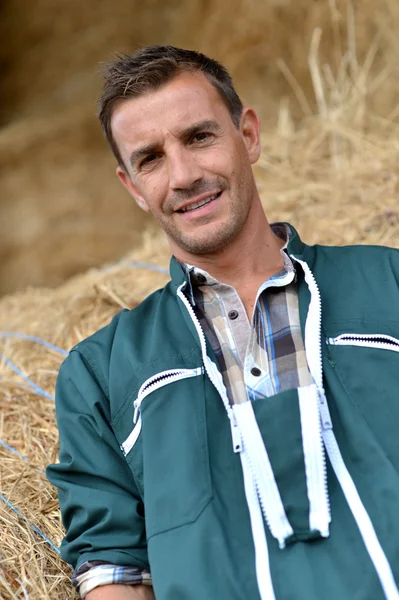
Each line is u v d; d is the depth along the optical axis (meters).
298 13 5.18
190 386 1.91
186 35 6.23
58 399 2.06
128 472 1.96
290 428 1.79
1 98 7.36
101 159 6.61
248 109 2.25
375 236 3.26
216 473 1.81
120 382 2.00
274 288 2.01
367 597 1.63
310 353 1.89
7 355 3.29
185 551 1.72
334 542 1.71
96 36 7.04
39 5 7.32
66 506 1.94
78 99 7.00
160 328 2.03
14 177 6.64
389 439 1.80
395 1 4.60
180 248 2.12
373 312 1.97
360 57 4.75
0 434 2.75
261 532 1.73
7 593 1.98
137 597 1.82
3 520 2.24
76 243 6.34
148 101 2.00
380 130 4.09
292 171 4.01
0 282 6.33
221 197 2.02
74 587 1.96
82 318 3.38
